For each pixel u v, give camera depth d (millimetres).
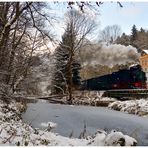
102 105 32719
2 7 16828
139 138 13734
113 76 36250
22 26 19781
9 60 19172
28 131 10969
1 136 8836
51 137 10664
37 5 12172
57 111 24594
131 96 31688
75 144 9625
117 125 18266
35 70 26766
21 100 22875
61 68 42844
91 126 17641
